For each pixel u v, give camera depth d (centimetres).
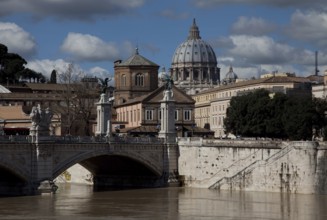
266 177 12669
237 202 11162
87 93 19150
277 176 12538
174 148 14225
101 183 14888
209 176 13712
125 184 14525
